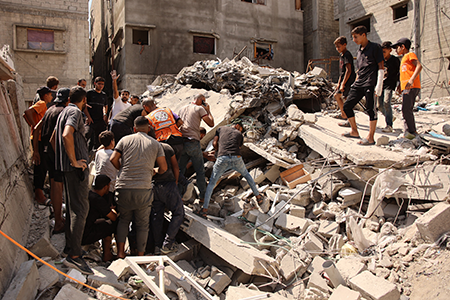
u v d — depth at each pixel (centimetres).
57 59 1542
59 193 379
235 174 504
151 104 469
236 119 614
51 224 398
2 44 1441
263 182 516
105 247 374
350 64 567
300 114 575
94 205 359
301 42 2119
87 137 550
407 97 489
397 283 313
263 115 633
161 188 381
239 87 700
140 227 357
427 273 301
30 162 559
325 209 446
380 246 365
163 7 1706
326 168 490
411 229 360
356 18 1834
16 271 274
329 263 343
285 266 352
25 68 1492
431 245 321
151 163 350
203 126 621
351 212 423
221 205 472
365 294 295
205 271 361
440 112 741
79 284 299
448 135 510
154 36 1694
